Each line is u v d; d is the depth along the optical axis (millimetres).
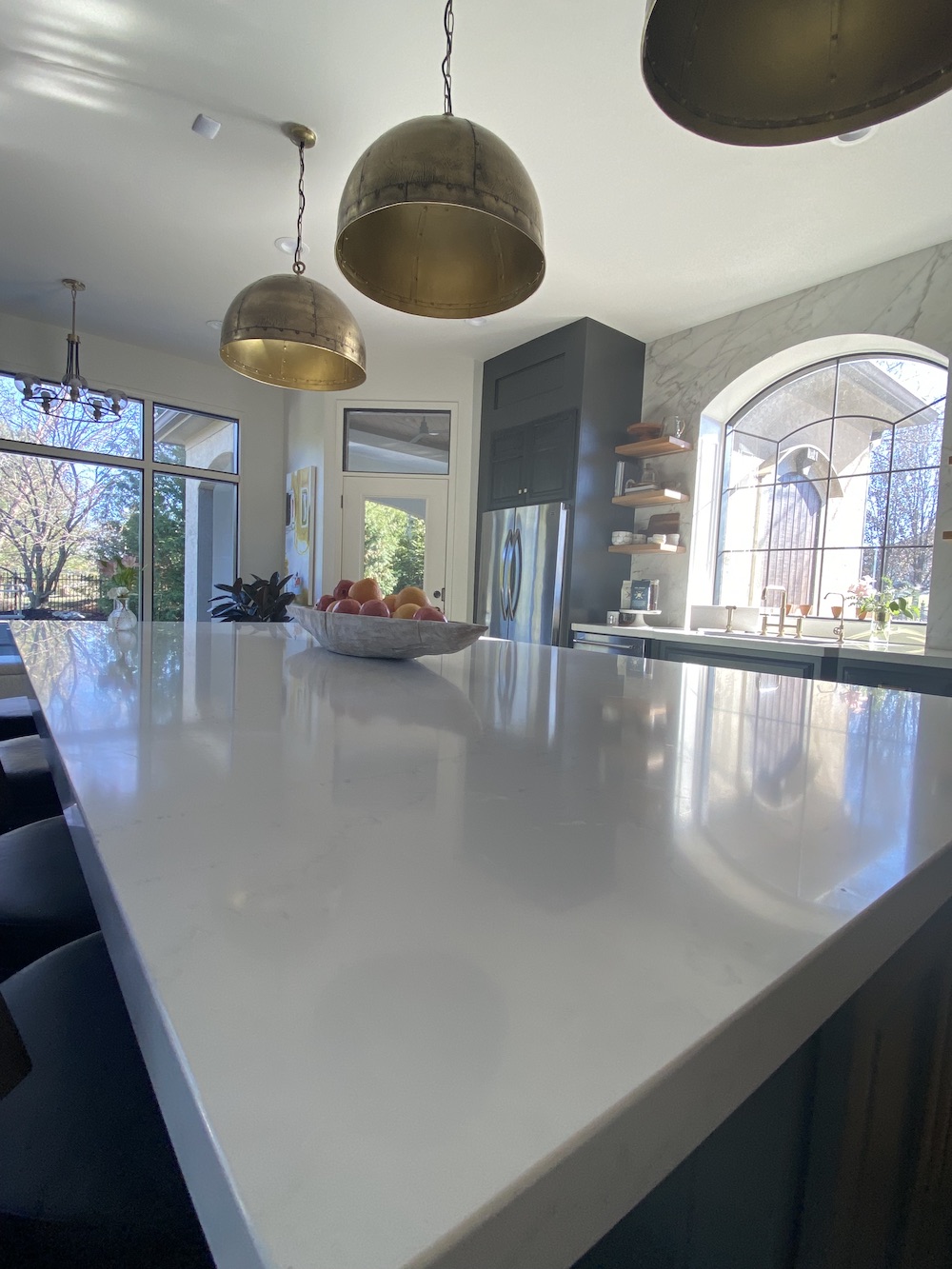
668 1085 215
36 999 580
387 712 811
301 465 5711
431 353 4934
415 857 372
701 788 532
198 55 2248
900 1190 585
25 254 3646
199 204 3113
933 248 3178
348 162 2762
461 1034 224
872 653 2924
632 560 4574
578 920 306
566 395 4309
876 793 532
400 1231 153
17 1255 411
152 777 513
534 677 1206
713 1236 387
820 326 3602
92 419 5023
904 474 3527
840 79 874
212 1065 205
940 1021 620
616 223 3051
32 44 2230
